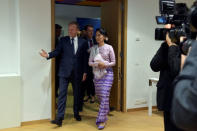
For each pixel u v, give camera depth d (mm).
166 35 1734
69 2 7059
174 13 1735
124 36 4301
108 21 4594
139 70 4492
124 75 4352
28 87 3607
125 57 4332
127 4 4262
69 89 6762
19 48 3518
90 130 3426
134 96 4488
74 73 3654
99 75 3504
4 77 3363
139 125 3672
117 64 4371
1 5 3492
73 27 3619
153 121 3885
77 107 3855
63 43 3643
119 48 4340
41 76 3689
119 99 4445
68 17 7785
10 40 3590
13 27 3594
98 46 3623
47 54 3506
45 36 3672
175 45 1714
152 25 4547
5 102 3402
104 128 3518
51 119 3797
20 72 3535
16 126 3504
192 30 942
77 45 3670
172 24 1745
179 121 710
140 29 4434
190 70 710
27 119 3631
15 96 3457
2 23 3520
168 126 1784
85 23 7848
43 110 3740
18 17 3500
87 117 4078
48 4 3656
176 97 715
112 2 4445
